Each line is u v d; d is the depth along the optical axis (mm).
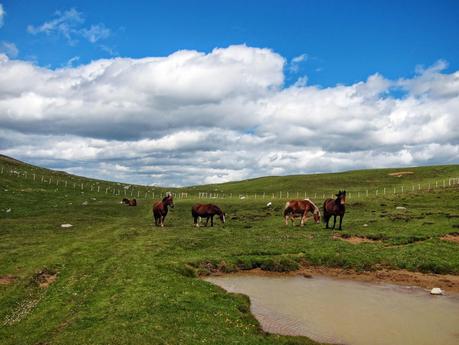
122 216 59750
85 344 14398
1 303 19406
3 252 29094
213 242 35406
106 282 22344
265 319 18812
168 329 15891
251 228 43656
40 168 121938
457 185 80312
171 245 33062
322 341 16297
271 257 30203
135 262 26953
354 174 134875
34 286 22188
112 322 16391
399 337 16625
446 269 28406
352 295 23047
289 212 45500
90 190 96312
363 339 16469
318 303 21391
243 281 26266
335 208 40750
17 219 49125
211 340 15125
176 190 120438
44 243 33062
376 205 61219
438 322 18438
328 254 30875
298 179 133375
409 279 26859
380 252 31578
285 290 24078
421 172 124125
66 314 17938
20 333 16125
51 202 69312
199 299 20125
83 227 44156
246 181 154375
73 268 25641
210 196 105812
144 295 19922
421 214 48656
